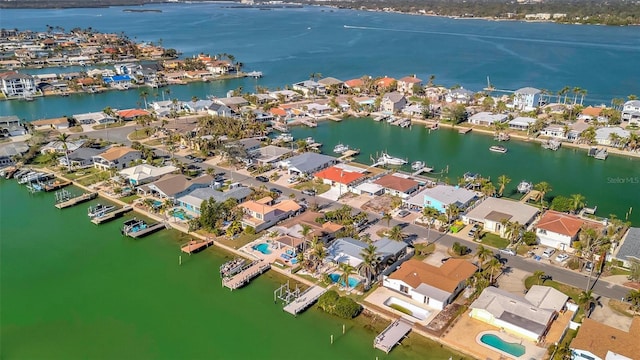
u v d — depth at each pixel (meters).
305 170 135.88
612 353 63.34
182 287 87.56
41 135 168.62
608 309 77.06
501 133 180.88
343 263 89.00
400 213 111.38
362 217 106.62
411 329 74.06
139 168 133.50
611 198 124.38
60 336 75.62
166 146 163.12
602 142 166.50
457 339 71.25
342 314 77.31
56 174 141.12
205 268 93.62
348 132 188.25
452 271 83.88
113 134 179.50
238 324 77.44
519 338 70.94
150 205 116.62
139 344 73.44
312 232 98.00
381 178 130.12
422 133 187.12
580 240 93.06
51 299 84.81
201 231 106.38
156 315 80.00
